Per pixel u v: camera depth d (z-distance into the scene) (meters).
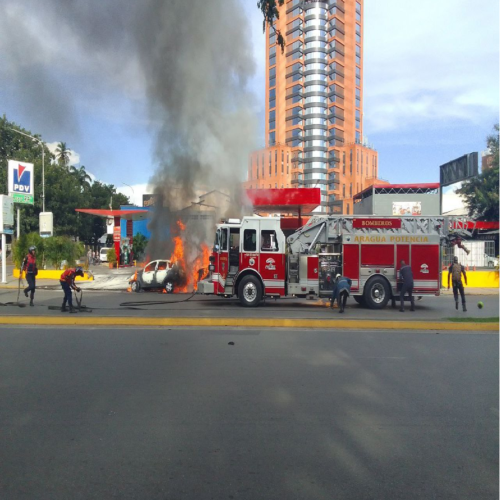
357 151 106.12
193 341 8.48
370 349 7.92
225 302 15.41
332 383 5.84
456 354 7.57
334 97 105.56
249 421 4.54
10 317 10.57
